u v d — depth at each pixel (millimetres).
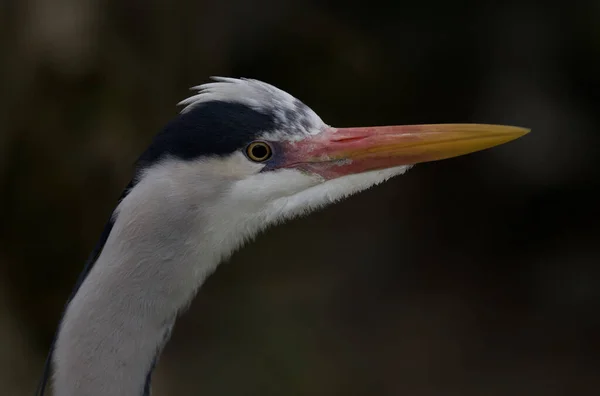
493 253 12586
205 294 11586
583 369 11047
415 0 10750
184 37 9602
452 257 12633
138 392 4285
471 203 12641
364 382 10805
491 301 12109
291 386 10578
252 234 4598
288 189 4598
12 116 8930
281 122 4574
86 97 9109
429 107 11461
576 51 10469
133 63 9242
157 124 9516
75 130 9148
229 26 10055
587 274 11883
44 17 8578
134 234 4199
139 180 4312
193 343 11055
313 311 11555
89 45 8805
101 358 4148
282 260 12203
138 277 4207
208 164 4328
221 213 4410
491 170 12078
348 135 4754
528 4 10477
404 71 11250
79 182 9281
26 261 9445
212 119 4375
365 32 11008
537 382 10844
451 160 12570
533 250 12438
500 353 11438
